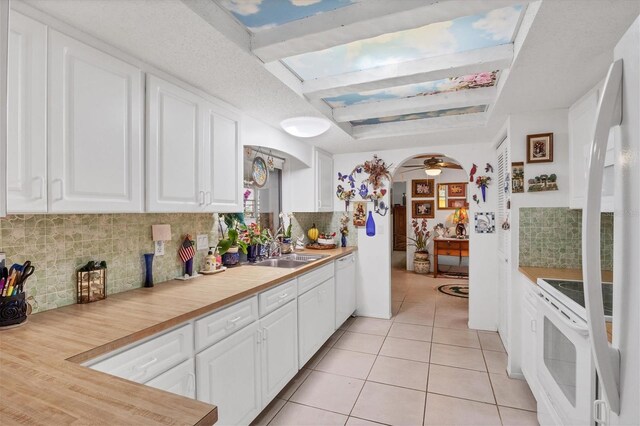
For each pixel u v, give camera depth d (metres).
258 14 1.36
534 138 2.41
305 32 1.38
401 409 2.10
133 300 1.59
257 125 2.53
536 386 1.96
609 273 1.99
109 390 0.80
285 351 2.23
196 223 2.27
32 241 1.36
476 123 2.82
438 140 3.32
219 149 2.03
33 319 1.31
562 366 1.54
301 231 3.88
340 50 1.69
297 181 3.59
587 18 1.25
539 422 1.89
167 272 2.03
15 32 1.07
